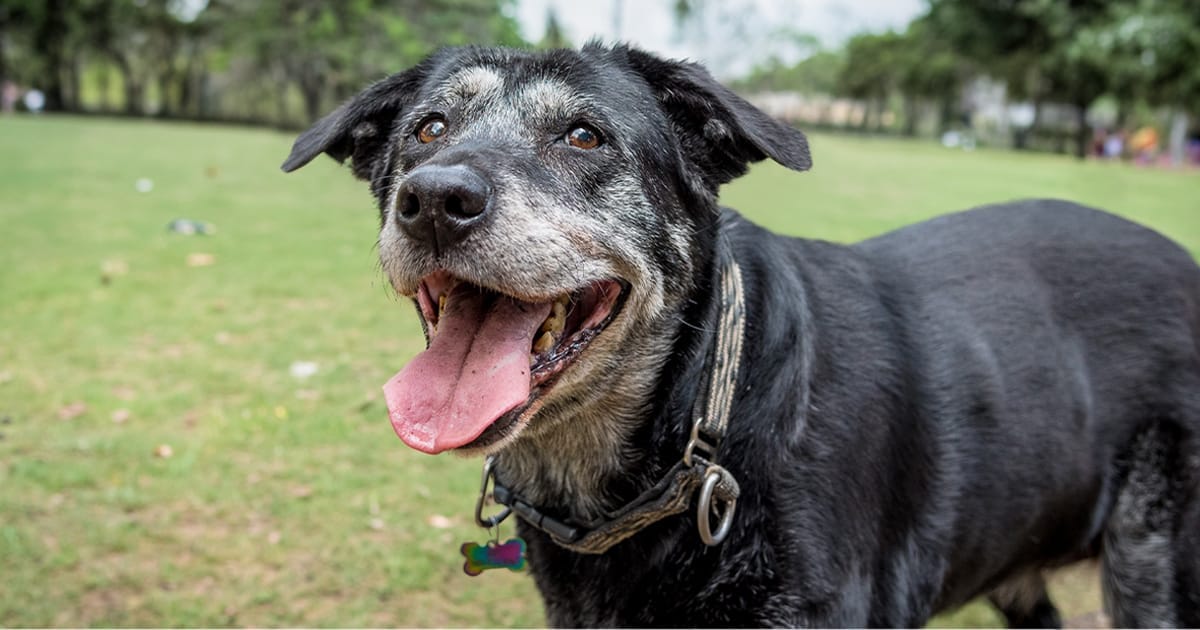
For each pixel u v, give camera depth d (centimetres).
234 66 922
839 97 1717
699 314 56
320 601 77
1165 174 479
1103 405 64
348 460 99
